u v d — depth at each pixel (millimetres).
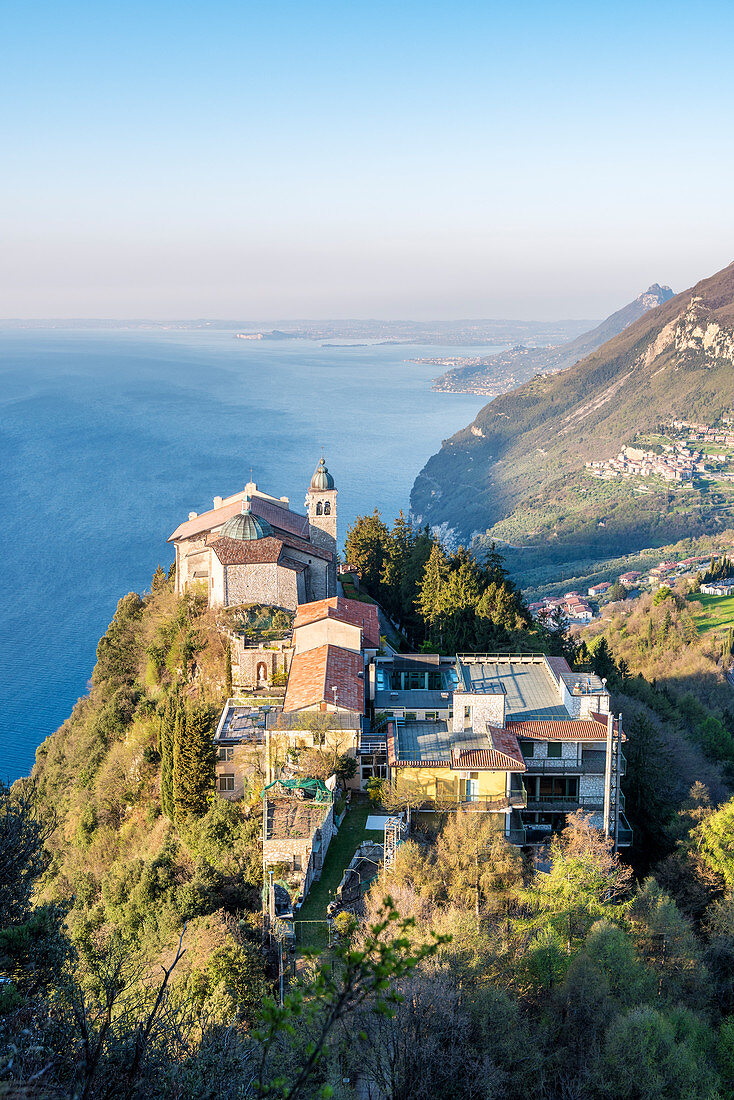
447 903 44312
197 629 85312
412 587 113188
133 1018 26719
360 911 47156
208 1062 25422
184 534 100875
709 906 49969
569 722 58562
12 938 32875
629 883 52969
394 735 58688
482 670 69688
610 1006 37281
